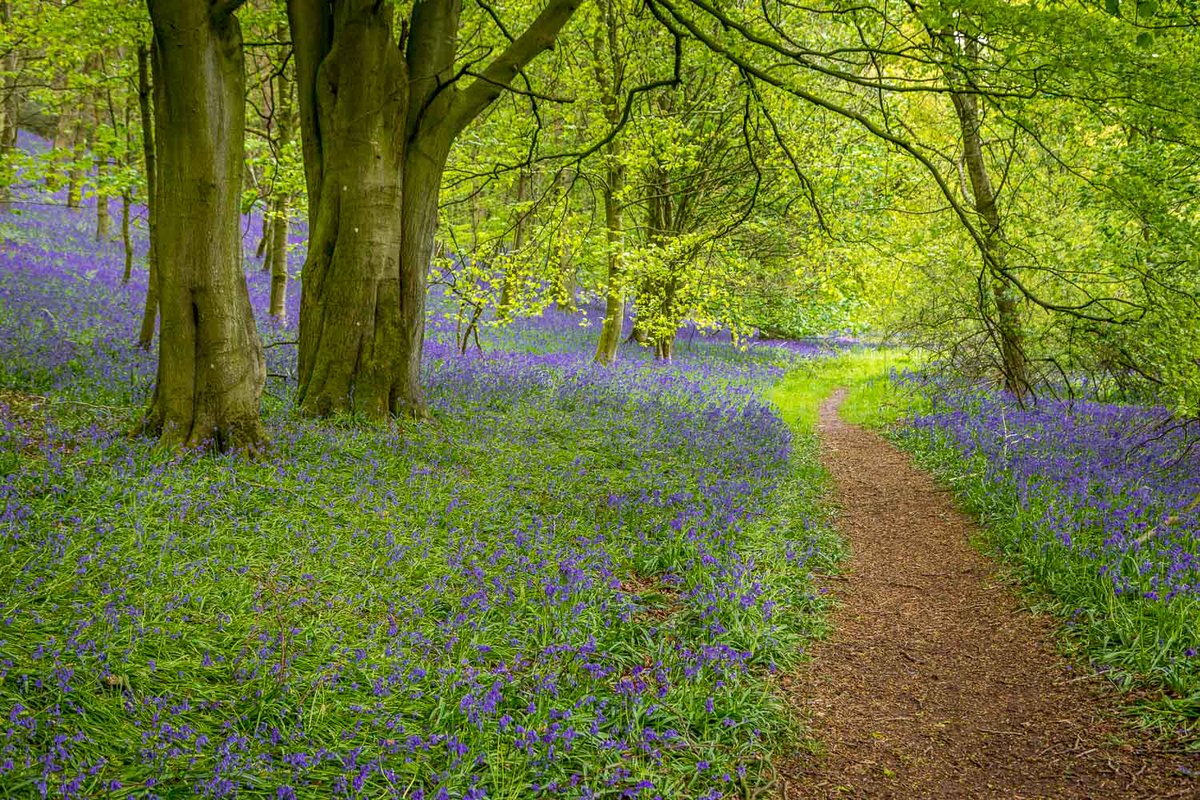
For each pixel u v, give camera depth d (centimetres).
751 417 1402
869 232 1498
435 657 504
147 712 401
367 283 971
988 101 850
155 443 756
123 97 1683
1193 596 603
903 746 495
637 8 1202
